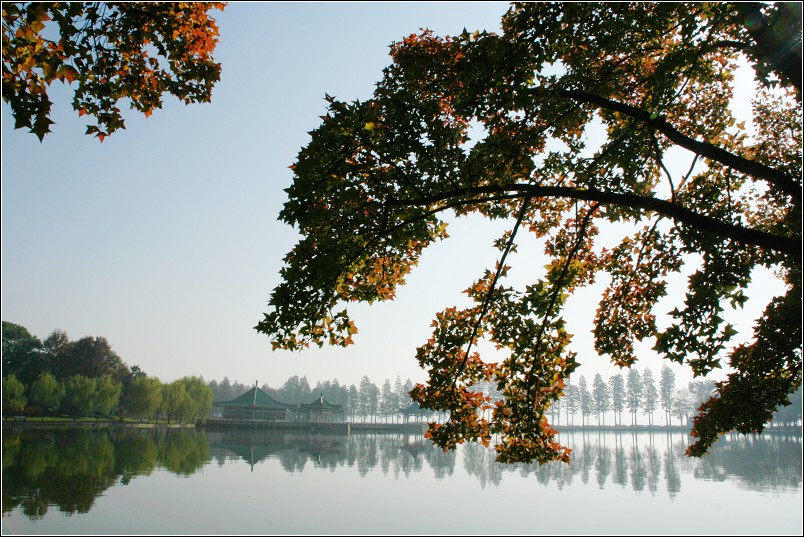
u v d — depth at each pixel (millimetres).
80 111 6770
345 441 61625
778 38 6195
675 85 8359
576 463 35781
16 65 5500
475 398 9188
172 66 7133
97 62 6691
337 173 7355
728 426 9727
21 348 86750
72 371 84625
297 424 84750
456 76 7980
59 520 15781
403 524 16594
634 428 138875
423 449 48281
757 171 6379
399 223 7773
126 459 31500
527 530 16062
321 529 15852
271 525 16125
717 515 18172
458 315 9172
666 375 142875
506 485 24625
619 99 9422
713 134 10070
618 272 10711
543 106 7852
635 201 6648
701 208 9680
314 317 7488
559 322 8578
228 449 43062
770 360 9617
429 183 7785
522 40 7086
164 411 84188
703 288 8781
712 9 7016
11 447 35188
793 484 25250
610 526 16578
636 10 7289
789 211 9438
